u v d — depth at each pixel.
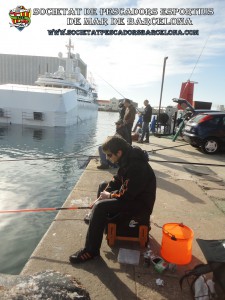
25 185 8.47
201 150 10.56
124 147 2.76
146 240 3.01
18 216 5.84
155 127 15.93
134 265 2.74
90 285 2.39
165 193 5.04
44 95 31.45
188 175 6.52
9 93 31.59
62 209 3.90
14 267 3.94
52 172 10.29
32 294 1.65
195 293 2.22
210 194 5.16
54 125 31.78
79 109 39.84
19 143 19.42
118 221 3.02
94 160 7.61
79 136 26.11
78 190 4.85
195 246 3.16
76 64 48.25
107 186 3.36
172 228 2.84
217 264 2.14
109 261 2.79
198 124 9.93
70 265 2.67
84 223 3.56
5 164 11.41
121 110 10.16
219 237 3.43
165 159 8.40
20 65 124.12
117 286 2.41
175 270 2.67
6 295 1.61
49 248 2.93
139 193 2.90
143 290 2.38
